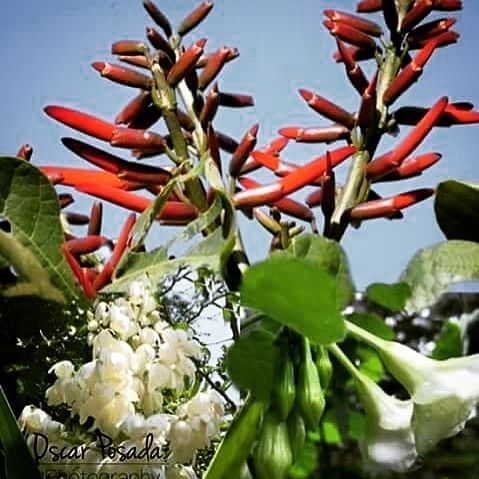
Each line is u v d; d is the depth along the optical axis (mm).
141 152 516
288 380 407
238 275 469
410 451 410
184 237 448
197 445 416
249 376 423
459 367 415
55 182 494
